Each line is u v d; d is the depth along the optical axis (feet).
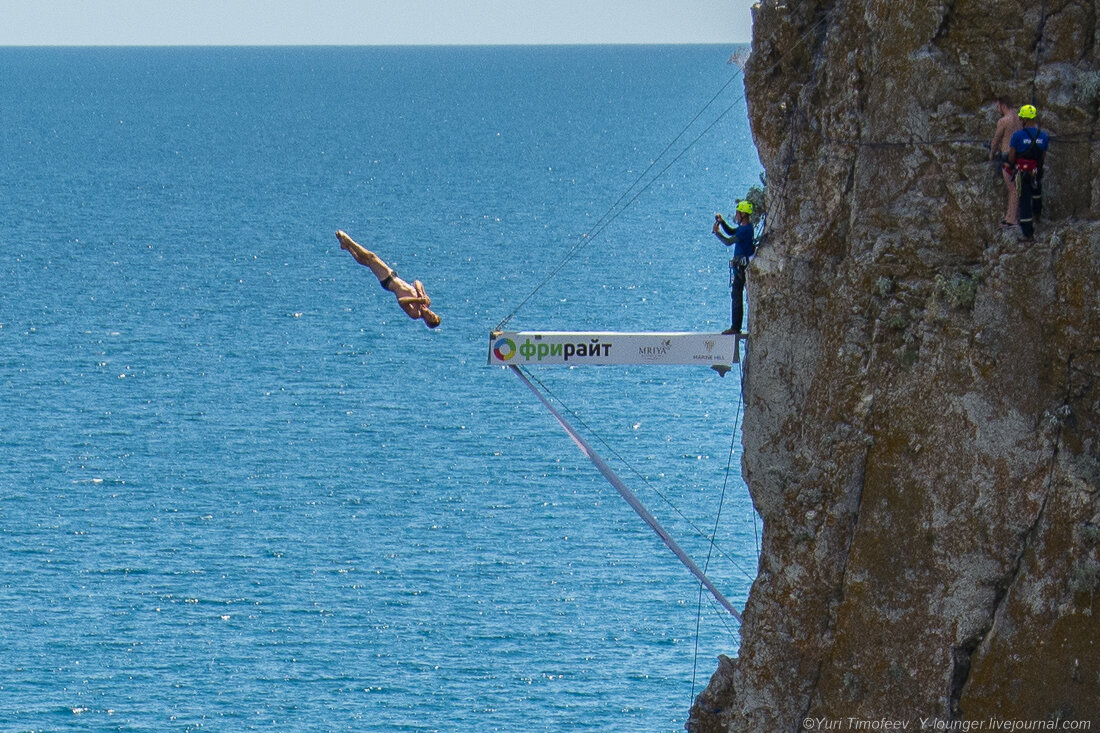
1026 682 232.32
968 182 240.94
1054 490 230.48
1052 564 230.68
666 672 644.27
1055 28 237.45
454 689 637.30
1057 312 230.07
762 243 279.90
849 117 260.21
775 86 281.95
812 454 259.39
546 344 293.02
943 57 244.22
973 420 237.66
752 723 268.82
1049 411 231.50
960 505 239.30
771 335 271.28
